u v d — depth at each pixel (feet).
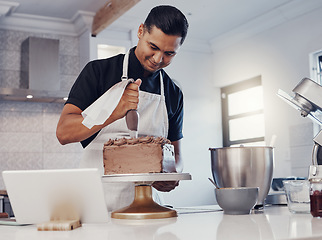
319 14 13.56
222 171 4.32
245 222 3.17
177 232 2.67
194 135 17.60
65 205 3.13
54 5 14.14
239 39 16.87
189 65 17.87
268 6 14.55
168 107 5.67
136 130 4.38
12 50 14.94
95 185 2.97
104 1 13.84
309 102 4.20
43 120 15.12
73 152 15.43
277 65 15.14
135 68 5.28
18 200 3.19
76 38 16.11
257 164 4.27
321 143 4.05
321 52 13.79
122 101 4.29
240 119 17.51
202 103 17.97
